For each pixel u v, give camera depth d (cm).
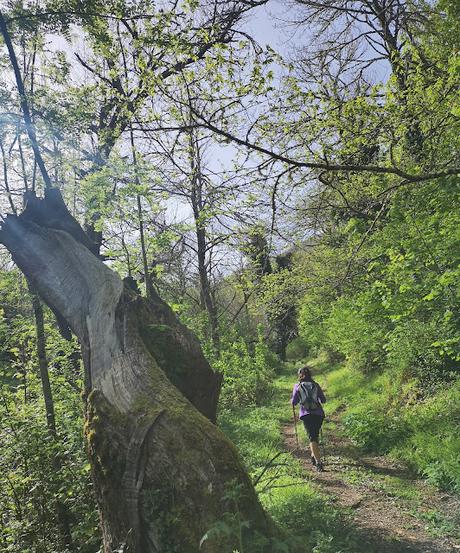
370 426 911
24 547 573
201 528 353
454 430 753
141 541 373
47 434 627
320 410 828
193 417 401
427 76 736
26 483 602
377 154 848
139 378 434
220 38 802
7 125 659
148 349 477
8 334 761
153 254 926
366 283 1213
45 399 656
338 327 1450
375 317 1072
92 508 559
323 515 521
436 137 768
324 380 1994
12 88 699
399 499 618
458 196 674
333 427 1119
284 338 3403
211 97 584
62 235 580
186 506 362
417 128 775
